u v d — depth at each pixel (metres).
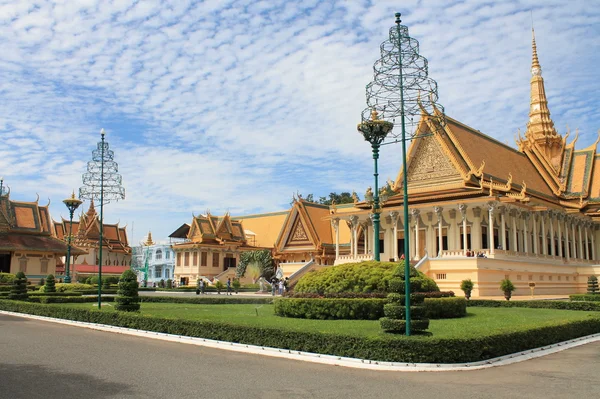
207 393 10.30
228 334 16.88
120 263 104.19
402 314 14.84
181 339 17.77
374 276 23.45
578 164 66.56
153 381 11.30
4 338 18.17
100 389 10.50
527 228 51.00
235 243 81.88
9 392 10.17
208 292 59.09
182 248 80.12
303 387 10.88
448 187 48.06
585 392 10.66
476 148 52.56
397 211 49.22
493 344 14.30
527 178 59.53
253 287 62.41
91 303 36.44
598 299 33.84
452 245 48.84
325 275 24.44
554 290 50.69
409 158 51.94
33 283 68.00
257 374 12.13
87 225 99.94
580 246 60.12
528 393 10.55
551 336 17.20
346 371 12.52
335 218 55.97
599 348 16.89
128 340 17.95
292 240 74.56
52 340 17.75
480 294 39.81
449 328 18.19
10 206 71.56
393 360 13.36
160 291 62.12
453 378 11.85
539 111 71.69
